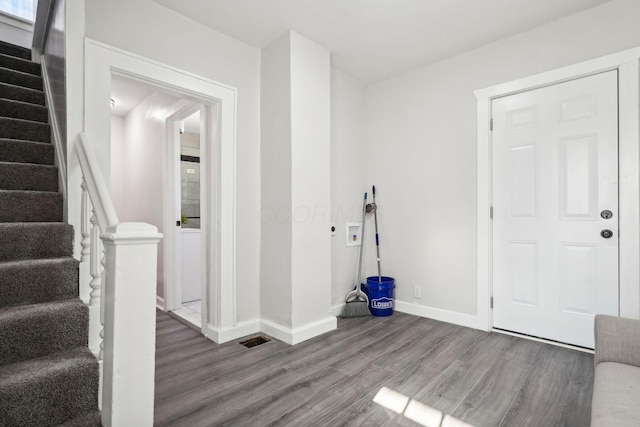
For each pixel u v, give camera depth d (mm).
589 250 2211
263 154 2686
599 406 999
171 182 3340
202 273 2639
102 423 1156
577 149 2262
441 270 2902
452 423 1461
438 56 2855
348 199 3275
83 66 1855
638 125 2025
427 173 3006
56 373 1167
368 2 2146
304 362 2078
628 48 2057
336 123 3146
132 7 2053
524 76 2457
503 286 2580
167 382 1823
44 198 1862
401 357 2145
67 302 1499
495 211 2617
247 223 2629
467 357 2135
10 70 2617
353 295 3182
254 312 2664
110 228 1066
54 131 2223
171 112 3223
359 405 1604
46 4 2615
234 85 2561
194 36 2338
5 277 1426
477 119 2684
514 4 2160
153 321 1097
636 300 2031
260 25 2404
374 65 3027
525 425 1439
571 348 2246
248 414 1530
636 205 2033
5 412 1076
